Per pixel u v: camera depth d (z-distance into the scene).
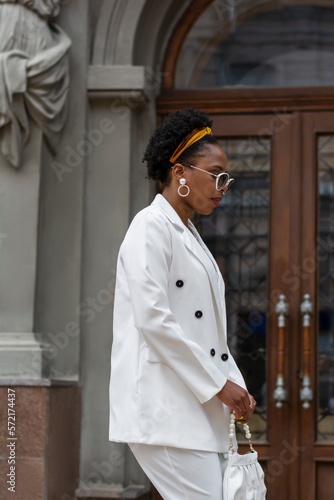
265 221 5.81
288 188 5.78
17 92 5.07
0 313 5.12
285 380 5.55
